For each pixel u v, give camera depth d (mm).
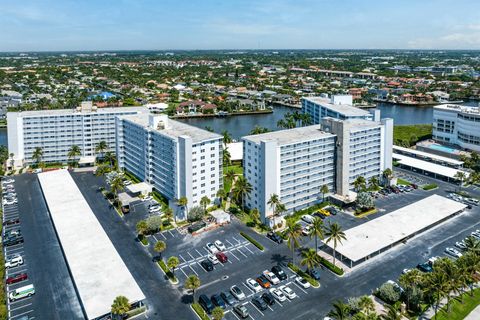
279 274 128875
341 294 120312
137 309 112812
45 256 143875
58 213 167250
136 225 161375
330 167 190000
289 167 174625
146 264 138250
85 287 117438
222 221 168750
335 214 176250
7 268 135875
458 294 119688
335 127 186750
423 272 129000
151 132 198750
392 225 156625
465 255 123375
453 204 176375
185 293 122125
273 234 155750
